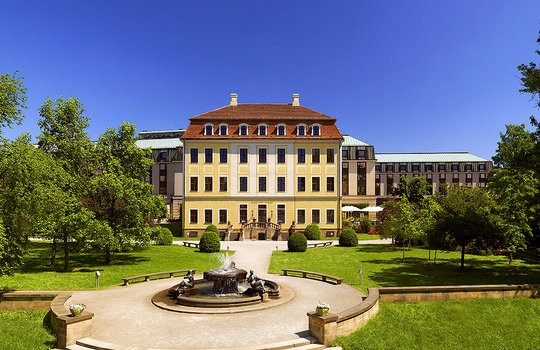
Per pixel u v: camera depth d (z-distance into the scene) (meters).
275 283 18.33
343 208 51.41
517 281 20.23
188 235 45.75
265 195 46.03
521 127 26.77
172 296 16.20
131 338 11.51
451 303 15.45
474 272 22.81
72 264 25.78
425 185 56.34
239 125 46.75
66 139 29.95
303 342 11.16
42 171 18.23
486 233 21.34
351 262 26.86
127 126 31.47
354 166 64.62
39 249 32.59
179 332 11.98
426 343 12.36
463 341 12.70
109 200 25.81
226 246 36.78
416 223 26.94
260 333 11.87
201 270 24.08
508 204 24.41
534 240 30.98
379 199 79.69
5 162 17.02
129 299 16.25
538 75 17.73
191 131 46.62
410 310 14.66
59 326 11.41
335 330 11.52
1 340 12.07
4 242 15.62
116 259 27.97
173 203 65.06
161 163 68.31
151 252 31.56
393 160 83.56
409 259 28.20
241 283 18.98
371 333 12.42
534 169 19.66
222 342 11.13
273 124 47.03
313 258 28.94
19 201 17.45
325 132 46.78
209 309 14.13
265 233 44.03
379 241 41.50
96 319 13.38
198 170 46.22
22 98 19.72
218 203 46.03
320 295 17.08
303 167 46.28
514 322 14.20
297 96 51.91
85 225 22.45
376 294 14.82
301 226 46.00
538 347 12.81
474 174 81.19
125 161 31.56
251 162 46.25
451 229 22.19
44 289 18.28
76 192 24.83
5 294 14.98
